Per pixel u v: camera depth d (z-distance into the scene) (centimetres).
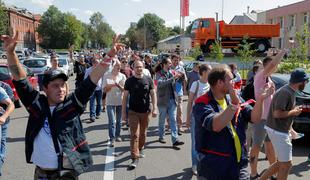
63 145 301
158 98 751
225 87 290
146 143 779
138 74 612
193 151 566
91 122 1024
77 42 10512
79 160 305
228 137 300
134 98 608
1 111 463
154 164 627
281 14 5462
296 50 1528
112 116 751
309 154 646
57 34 10212
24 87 307
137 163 610
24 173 581
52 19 10219
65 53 4634
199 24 3234
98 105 1084
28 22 10438
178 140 741
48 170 305
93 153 701
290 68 1462
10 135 856
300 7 4862
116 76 750
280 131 447
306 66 1488
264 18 6234
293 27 4997
